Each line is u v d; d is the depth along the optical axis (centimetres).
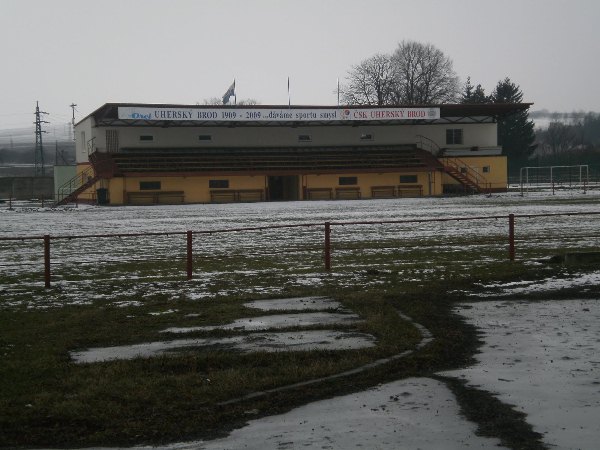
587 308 1352
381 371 920
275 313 1350
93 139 7288
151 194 6950
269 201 7050
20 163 18425
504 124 12531
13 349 1069
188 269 1828
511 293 1535
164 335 1165
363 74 10769
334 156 7669
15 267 2138
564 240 2641
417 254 2283
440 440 677
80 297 1566
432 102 10781
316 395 826
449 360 981
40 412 773
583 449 649
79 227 3556
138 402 805
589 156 11831
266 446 673
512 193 7425
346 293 1557
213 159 7300
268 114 7300
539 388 838
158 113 6975
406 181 7581
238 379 885
